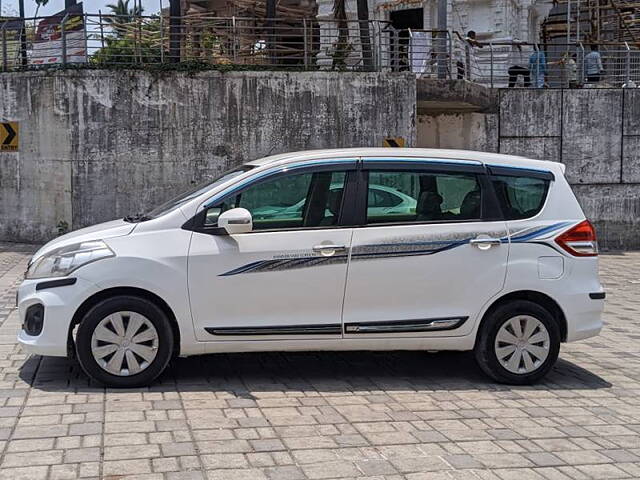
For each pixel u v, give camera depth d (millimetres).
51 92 15961
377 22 17484
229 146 16188
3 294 10688
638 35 22000
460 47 20359
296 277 6160
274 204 6293
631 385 6844
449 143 18359
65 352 5996
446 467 4719
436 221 6445
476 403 6109
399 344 6371
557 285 6551
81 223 16188
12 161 16297
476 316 6445
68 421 5301
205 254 6059
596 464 4863
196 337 6090
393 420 5602
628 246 18203
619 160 18078
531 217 6605
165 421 5371
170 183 16156
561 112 18047
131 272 5945
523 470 4719
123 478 4387
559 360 7773
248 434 5180
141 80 15930
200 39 17078
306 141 16328
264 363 7133
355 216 6320
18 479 4332
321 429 5340
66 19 16266
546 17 24734
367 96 16391
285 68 16453
